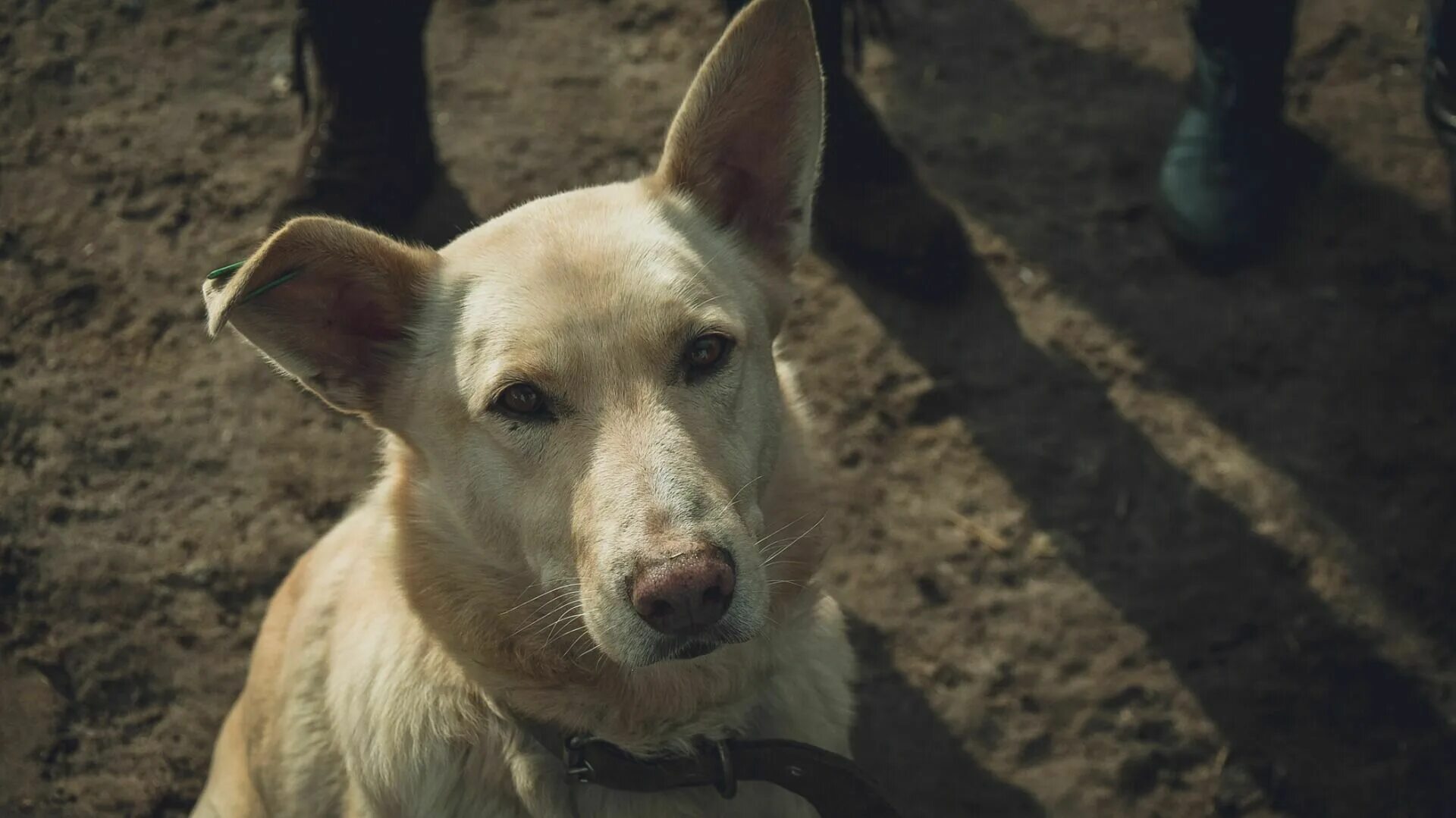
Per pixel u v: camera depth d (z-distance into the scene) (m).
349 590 1.02
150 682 1.22
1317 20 1.57
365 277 0.93
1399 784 1.13
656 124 1.51
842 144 1.39
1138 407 1.32
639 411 0.89
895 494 1.29
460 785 0.96
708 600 0.87
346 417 1.35
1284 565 1.23
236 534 1.29
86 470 1.32
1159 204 1.42
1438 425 1.29
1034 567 1.25
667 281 0.91
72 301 1.41
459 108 1.54
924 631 1.23
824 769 0.96
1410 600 1.21
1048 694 1.19
